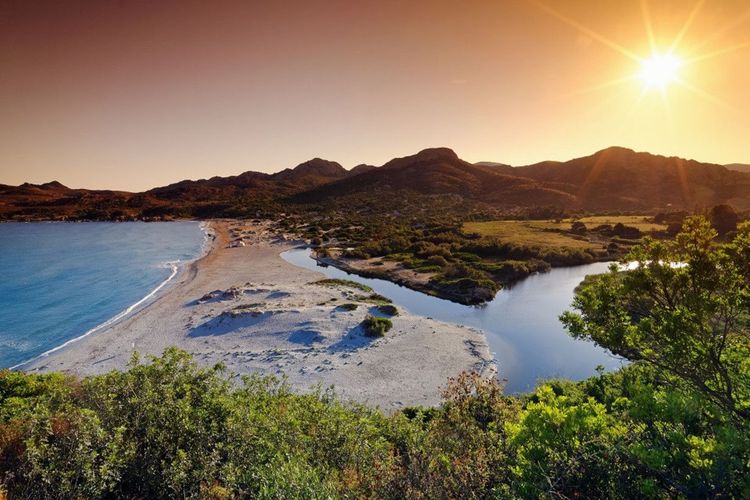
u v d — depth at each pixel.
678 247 7.10
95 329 43.00
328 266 76.06
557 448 6.12
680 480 5.22
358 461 8.92
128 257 90.50
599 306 7.66
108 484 7.68
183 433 8.98
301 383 27.88
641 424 6.18
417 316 42.19
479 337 36.66
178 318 43.66
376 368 30.08
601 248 78.31
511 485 6.09
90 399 10.37
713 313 6.53
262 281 60.66
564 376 30.19
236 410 10.11
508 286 57.47
